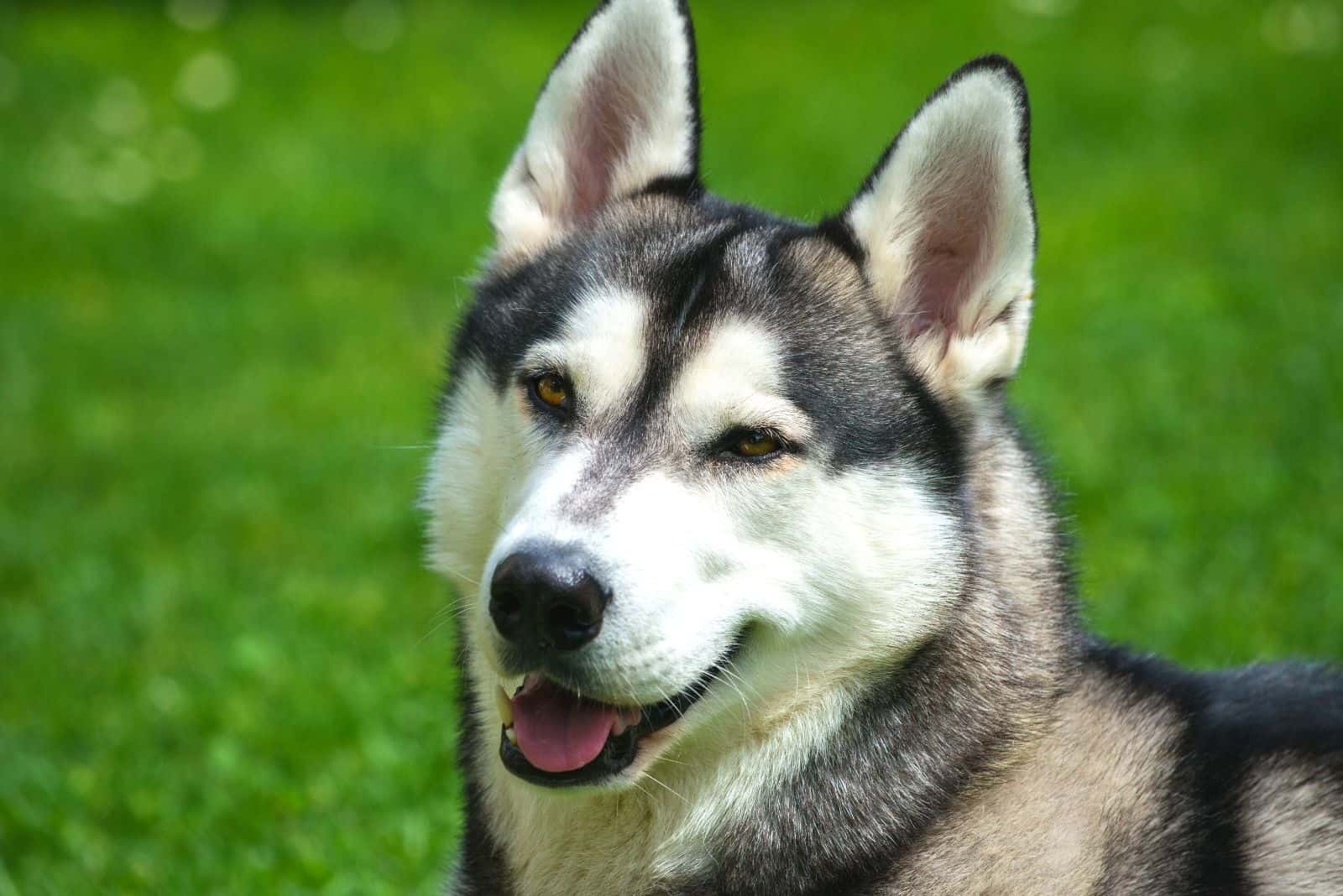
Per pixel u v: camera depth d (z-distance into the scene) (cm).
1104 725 397
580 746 373
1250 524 733
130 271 1285
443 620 467
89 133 1513
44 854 559
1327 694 422
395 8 1820
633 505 368
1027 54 1559
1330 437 798
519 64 1650
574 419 393
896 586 385
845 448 384
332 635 735
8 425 1027
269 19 1806
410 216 1341
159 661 727
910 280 412
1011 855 374
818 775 387
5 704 684
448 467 419
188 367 1124
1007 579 401
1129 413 866
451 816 566
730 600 376
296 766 619
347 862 539
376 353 1136
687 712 381
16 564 837
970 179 404
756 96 1511
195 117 1553
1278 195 1208
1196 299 1014
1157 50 1536
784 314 395
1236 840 377
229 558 841
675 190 441
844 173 1310
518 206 448
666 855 391
